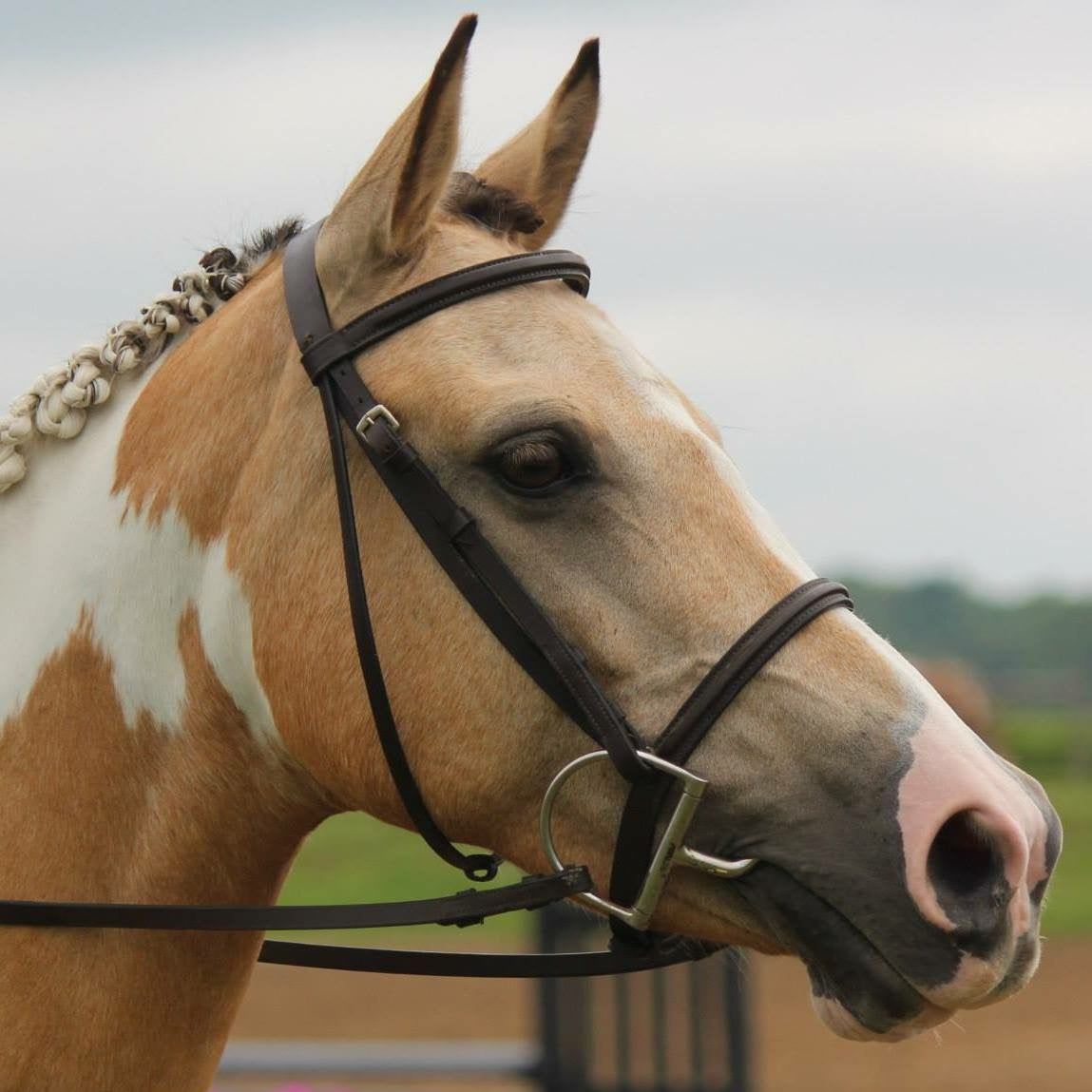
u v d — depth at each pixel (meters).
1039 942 3.28
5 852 3.79
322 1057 8.98
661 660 3.45
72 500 4.02
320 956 4.02
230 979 3.86
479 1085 12.91
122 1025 3.72
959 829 3.26
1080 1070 13.34
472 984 16.61
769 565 3.50
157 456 3.92
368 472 3.65
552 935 8.62
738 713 3.41
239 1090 12.35
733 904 3.47
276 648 3.72
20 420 4.05
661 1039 8.55
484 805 3.58
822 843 3.32
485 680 3.53
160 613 3.86
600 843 3.53
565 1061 8.59
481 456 3.53
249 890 3.96
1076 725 43.47
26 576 4.01
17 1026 3.66
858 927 3.27
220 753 3.85
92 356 4.11
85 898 3.79
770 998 16.66
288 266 3.90
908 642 132.50
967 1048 14.27
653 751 3.43
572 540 3.51
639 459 3.52
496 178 4.25
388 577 3.60
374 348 3.69
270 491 3.75
